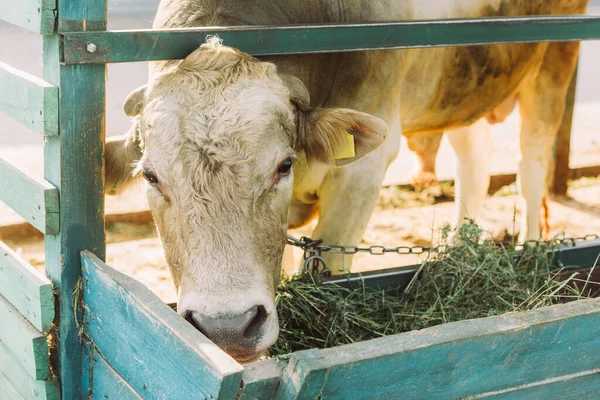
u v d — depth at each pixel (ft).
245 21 7.08
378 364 4.59
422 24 6.59
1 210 11.66
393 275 7.32
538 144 10.79
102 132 5.74
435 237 11.30
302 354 4.50
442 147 16.30
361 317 6.87
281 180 6.03
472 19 6.72
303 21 7.42
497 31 6.82
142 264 10.38
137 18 23.48
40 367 5.97
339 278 7.20
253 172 5.79
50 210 5.71
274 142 5.90
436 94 9.09
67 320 5.84
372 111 8.10
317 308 6.77
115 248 10.86
